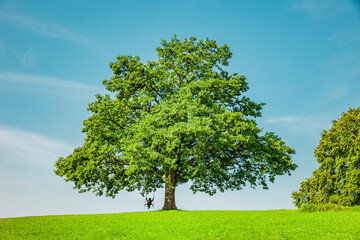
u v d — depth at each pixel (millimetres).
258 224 19344
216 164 27469
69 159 29719
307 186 35312
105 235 18094
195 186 32406
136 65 30312
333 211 23219
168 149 24719
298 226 18375
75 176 28734
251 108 31953
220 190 32281
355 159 30859
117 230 19172
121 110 28828
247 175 30766
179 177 31000
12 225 21578
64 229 19906
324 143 34875
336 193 32156
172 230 18594
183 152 26734
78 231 19234
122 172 29547
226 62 33062
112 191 30516
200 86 28375
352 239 15141
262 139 29047
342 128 34094
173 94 29406
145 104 28969
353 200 30203
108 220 22828
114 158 29062
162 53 32219
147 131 25438
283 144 29219
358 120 33438
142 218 23031
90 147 28938
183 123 25328
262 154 27859
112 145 27641
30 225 21469
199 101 27672
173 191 29922
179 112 26344
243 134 26672
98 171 28531
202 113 27078
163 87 29984
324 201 32625
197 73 31953
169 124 26938
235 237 16391
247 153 28953
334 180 32938
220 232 17578
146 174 30203
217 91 30500
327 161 33844
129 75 30438
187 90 28219
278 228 18125
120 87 30641
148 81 30188
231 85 29875
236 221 20422
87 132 29734
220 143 25938
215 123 26469
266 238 16094
